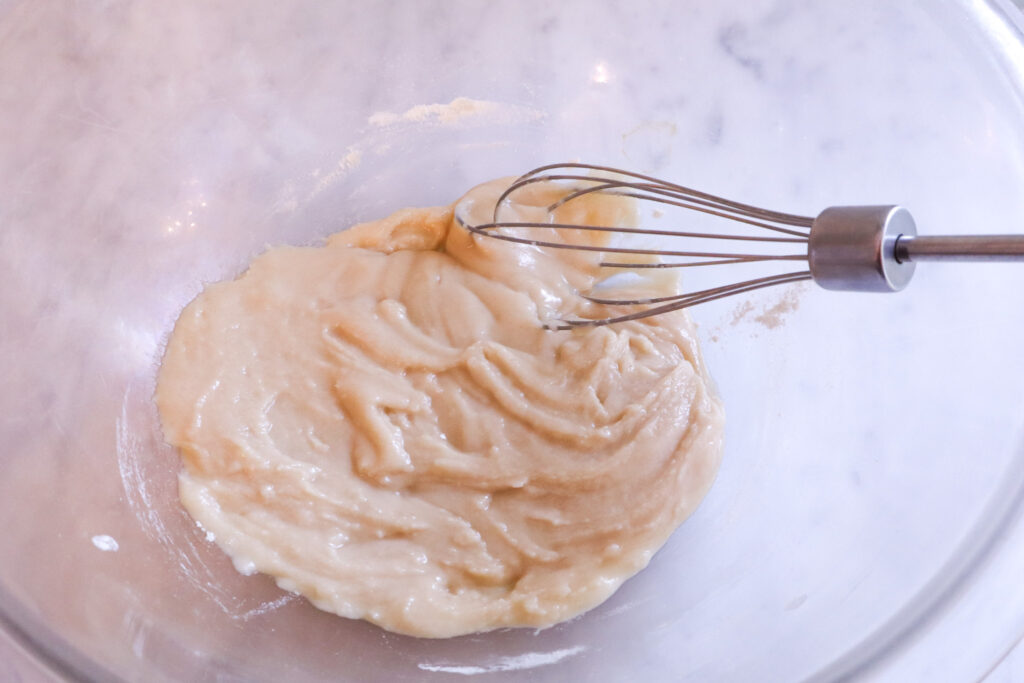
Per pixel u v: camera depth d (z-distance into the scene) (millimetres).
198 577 449
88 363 476
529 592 450
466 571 456
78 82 510
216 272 519
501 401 470
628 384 475
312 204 544
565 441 464
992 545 437
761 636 449
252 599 450
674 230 531
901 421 478
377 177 553
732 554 474
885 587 444
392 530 458
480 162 557
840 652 432
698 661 448
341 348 480
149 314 498
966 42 509
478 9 554
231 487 460
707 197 437
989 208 496
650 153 543
